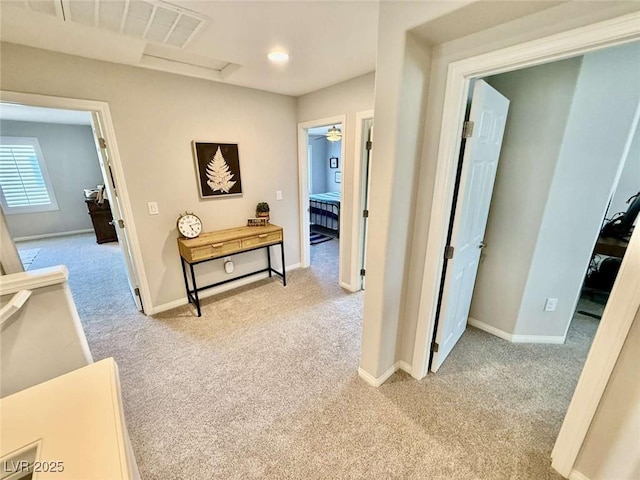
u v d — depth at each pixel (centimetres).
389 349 191
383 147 147
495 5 107
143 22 159
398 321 191
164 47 207
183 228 277
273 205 356
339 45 193
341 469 138
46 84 196
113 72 220
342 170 312
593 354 117
